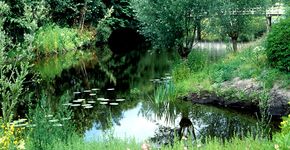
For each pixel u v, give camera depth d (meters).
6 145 6.88
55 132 8.78
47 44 27.62
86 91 17.09
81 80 19.92
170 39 18.67
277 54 13.70
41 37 27.23
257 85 13.67
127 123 12.27
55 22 33.12
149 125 12.04
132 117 12.94
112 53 30.80
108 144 8.49
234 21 19.55
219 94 14.22
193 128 11.68
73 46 30.77
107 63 25.72
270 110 12.55
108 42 38.16
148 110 13.80
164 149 8.41
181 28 18.36
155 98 14.84
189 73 16.75
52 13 32.19
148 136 10.95
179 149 7.98
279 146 5.37
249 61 15.44
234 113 13.06
